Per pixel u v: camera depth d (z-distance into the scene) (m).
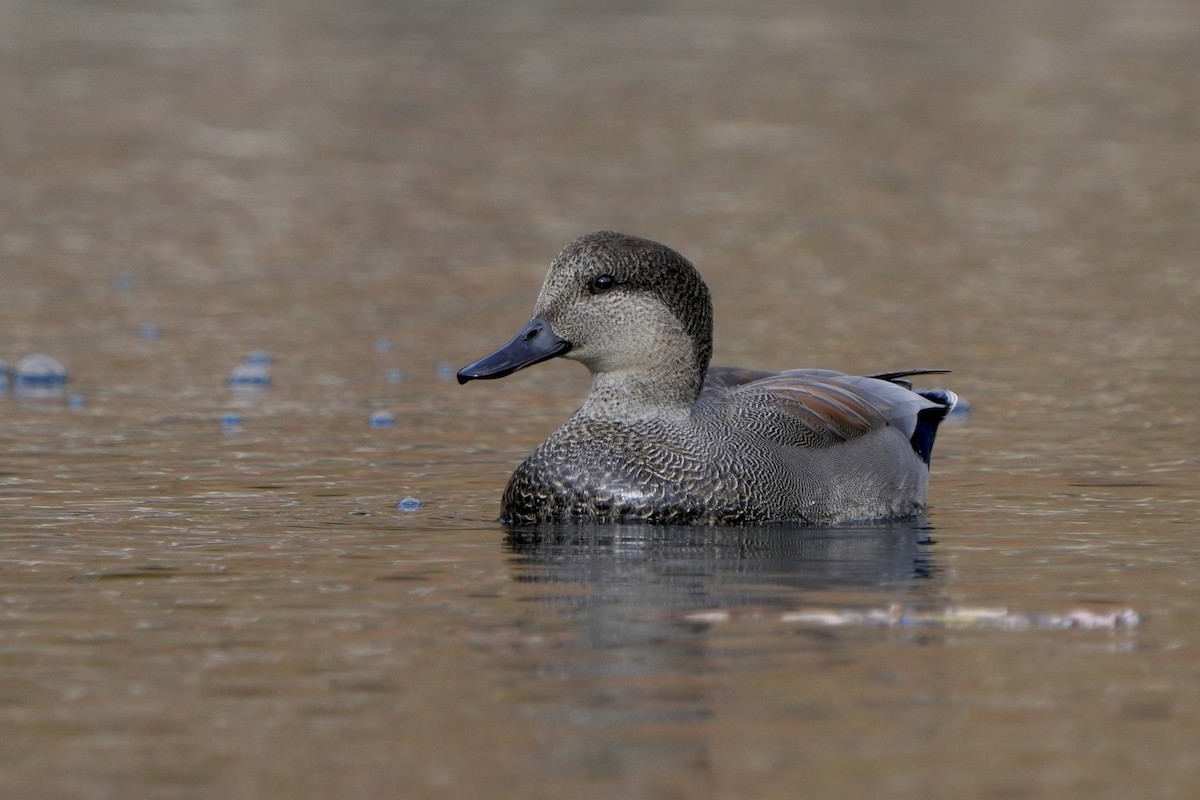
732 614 8.59
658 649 7.90
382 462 13.23
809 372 12.52
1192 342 18.73
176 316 20.41
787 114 37.00
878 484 11.62
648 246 11.60
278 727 6.86
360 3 54.62
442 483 12.48
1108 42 47.19
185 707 7.11
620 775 6.33
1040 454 13.53
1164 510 11.47
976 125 35.91
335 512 11.39
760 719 6.91
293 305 21.14
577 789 6.20
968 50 45.69
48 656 7.85
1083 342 18.80
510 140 34.34
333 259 24.27
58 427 14.55
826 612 8.62
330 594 9.04
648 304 11.47
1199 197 29.12
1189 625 8.34
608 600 8.91
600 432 11.41
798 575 9.57
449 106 37.91
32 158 31.94
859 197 29.11
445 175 30.91
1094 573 9.55
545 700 7.15
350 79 41.22
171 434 14.27
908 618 8.49
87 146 33.25
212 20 50.62
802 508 11.31
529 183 30.12
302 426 14.72
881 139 34.47
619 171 31.23
